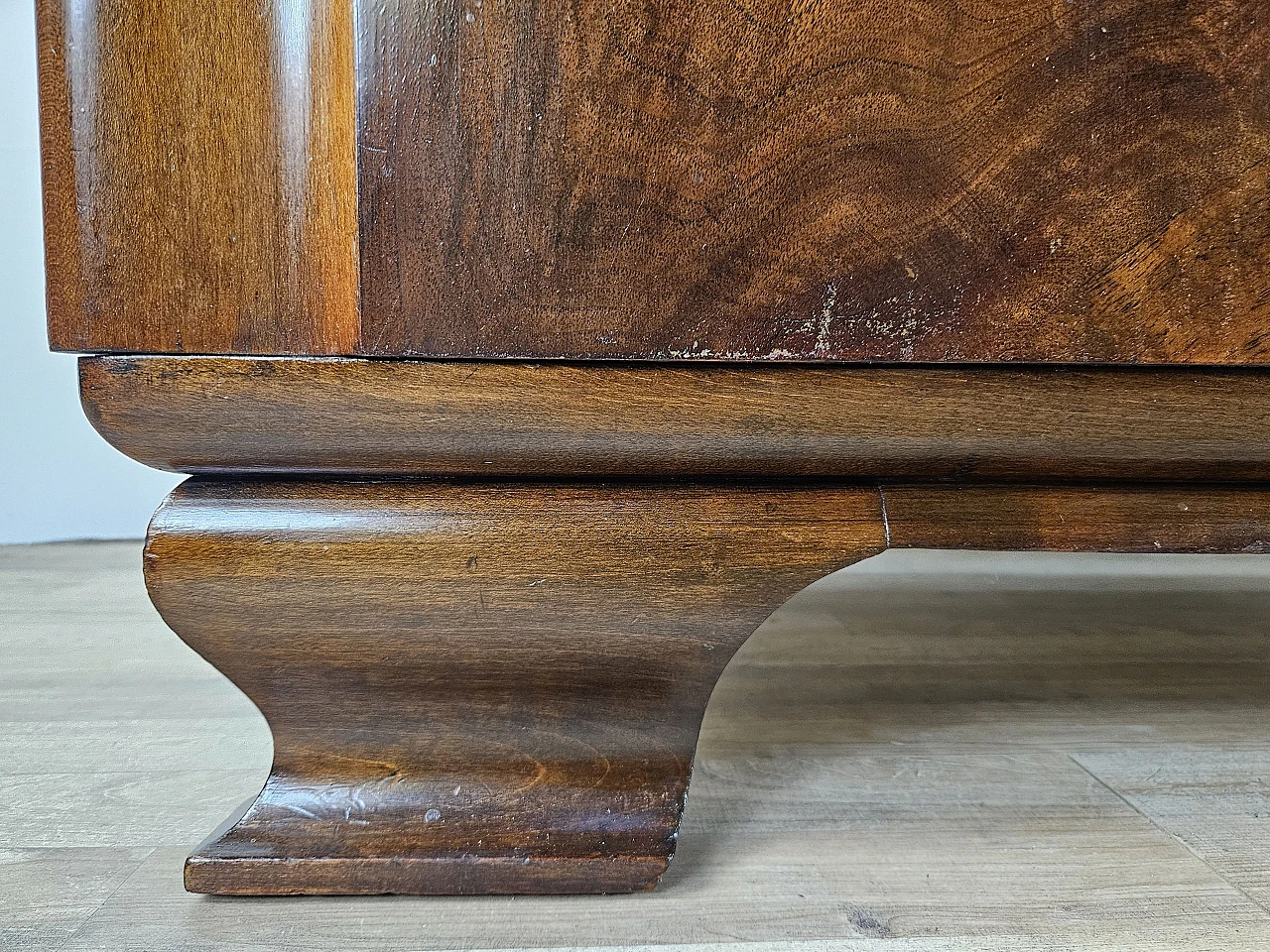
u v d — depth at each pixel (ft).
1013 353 0.90
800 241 0.88
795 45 0.85
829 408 0.93
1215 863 1.09
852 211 0.88
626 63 0.85
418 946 0.91
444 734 1.04
